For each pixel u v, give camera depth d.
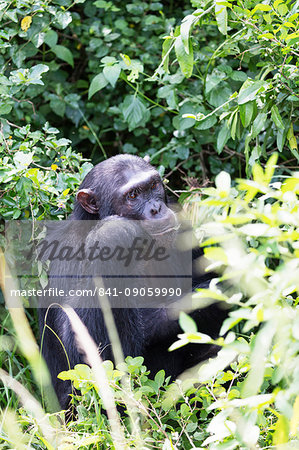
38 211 6.65
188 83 8.46
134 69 7.81
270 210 3.56
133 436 4.57
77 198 6.21
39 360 5.74
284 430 3.46
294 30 5.92
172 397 4.90
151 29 8.95
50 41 8.50
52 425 5.09
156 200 6.08
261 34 5.75
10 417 5.25
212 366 3.56
